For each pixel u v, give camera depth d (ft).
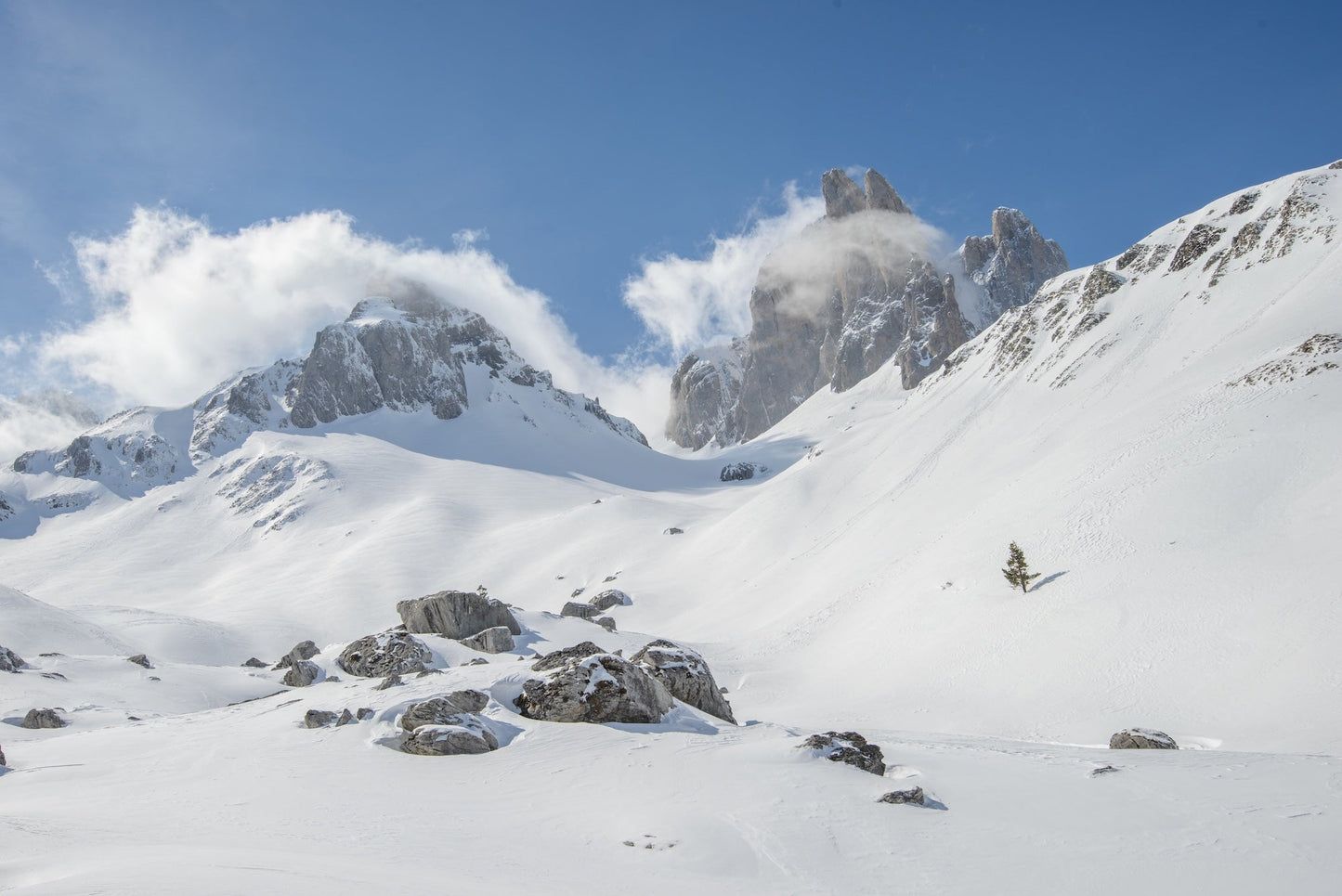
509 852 53.78
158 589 633.61
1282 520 165.58
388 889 42.52
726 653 261.24
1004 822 61.52
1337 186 354.95
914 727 149.28
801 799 65.62
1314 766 75.20
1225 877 49.55
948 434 457.68
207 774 78.13
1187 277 400.67
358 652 162.50
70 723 139.74
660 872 51.11
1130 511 201.16
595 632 239.91
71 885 38.96
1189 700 127.65
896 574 274.98
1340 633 124.16
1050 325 487.61
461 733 82.07
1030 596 190.08
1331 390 205.67
